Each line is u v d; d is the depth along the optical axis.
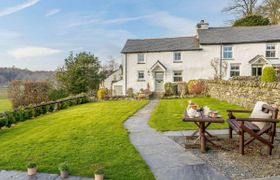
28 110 12.42
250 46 24.38
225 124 8.00
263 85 10.52
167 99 20.20
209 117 5.55
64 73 29.52
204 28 27.73
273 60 23.88
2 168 4.75
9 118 10.27
